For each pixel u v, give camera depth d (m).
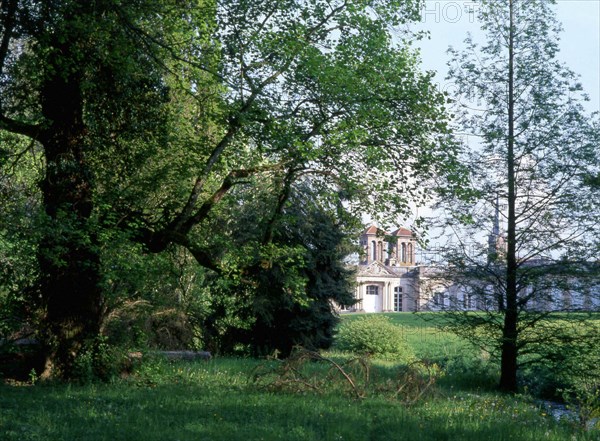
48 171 17.47
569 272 22.09
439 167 18.05
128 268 17.03
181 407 13.26
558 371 22.22
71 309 17.62
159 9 16.22
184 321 27.31
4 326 17.69
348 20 16.92
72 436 10.45
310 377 16.94
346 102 16.64
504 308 23.09
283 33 16.44
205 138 18.62
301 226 28.03
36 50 16.50
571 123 22.31
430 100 17.70
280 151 17.08
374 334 33.62
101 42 16.58
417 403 15.16
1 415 11.95
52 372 17.38
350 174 17.77
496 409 14.83
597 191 22.00
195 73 17.31
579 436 12.03
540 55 22.58
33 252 16.08
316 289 29.86
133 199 18.53
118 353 17.97
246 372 20.27
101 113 18.58
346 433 11.07
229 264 18.84
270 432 10.95
